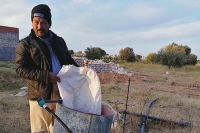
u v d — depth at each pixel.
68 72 2.10
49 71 2.29
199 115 5.70
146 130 4.43
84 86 2.14
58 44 2.50
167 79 14.49
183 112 5.90
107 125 1.91
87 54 28.09
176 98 7.63
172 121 4.76
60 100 2.06
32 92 2.41
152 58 28.81
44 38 2.40
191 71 21.25
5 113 5.07
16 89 8.57
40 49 2.30
